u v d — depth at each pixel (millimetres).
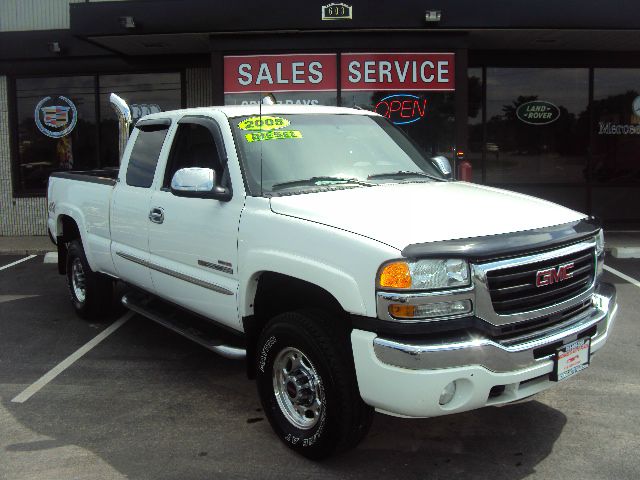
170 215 4574
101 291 6332
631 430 3951
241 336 4250
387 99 10062
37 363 5305
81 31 9984
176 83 12133
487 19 9508
